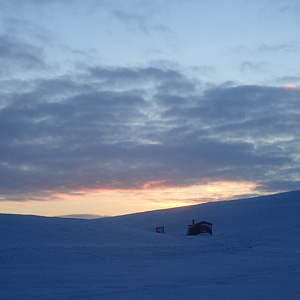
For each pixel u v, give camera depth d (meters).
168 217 108.50
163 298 11.70
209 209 107.75
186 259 25.89
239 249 35.62
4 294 12.14
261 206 99.38
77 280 15.41
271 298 11.90
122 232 41.41
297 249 37.91
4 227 36.19
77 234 36.91
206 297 11.95
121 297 11.74
